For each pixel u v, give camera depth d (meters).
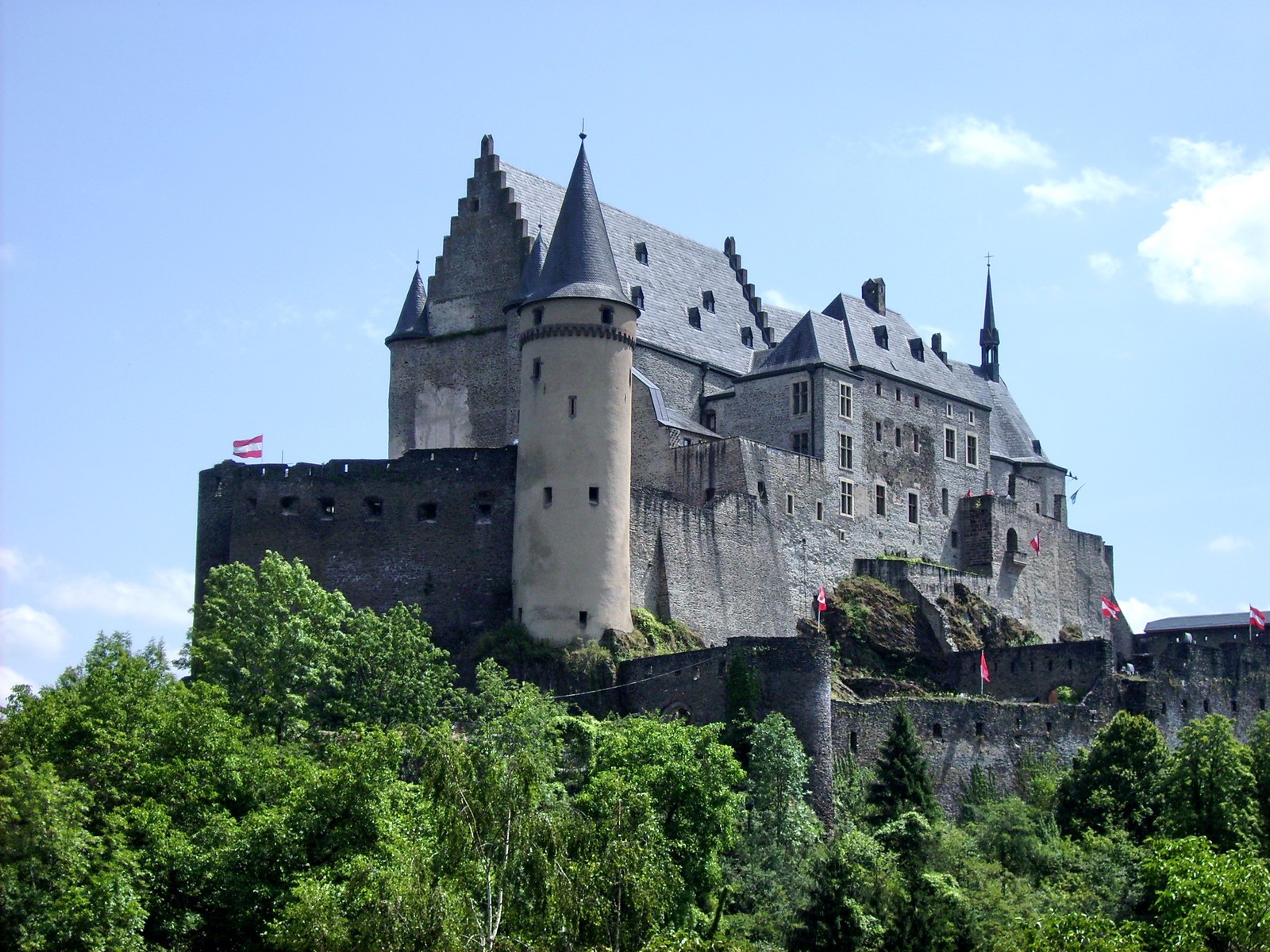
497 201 139.88
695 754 98.19
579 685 114.69
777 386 146.38
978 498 156.88
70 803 80.06
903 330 161.38
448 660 117.75
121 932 76.50
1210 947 78.69
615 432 119.88
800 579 138.62
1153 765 115.56
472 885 68.56
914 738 112.25
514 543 119.69
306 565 120.38
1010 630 152.62
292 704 102.00
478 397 137.38
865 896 91.75
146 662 99.62
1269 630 183.88
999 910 94.62
